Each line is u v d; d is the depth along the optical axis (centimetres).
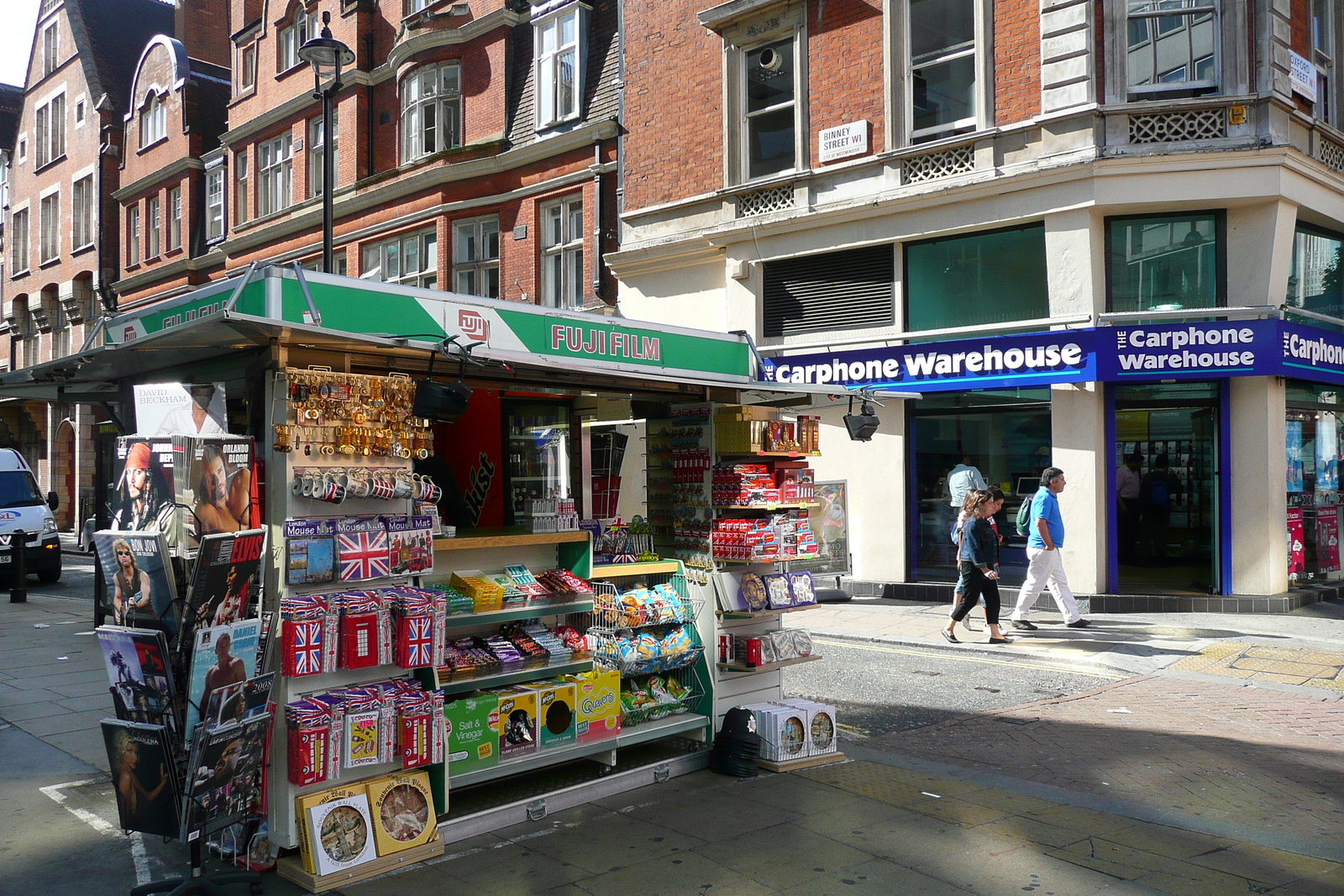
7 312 3716
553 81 1866
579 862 460
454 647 531
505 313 569
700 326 1606
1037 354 1225
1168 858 468
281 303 466
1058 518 1090
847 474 1417
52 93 3456
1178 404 1229
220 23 3275
